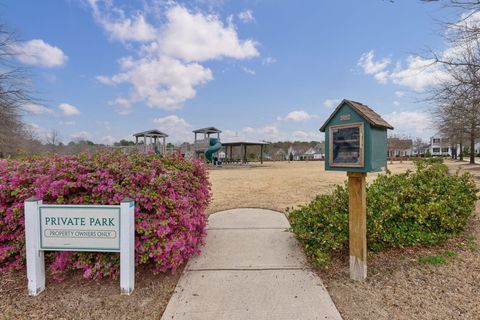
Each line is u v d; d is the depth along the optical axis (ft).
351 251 7.17
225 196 20.58
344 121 6.70
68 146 73.92
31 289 6.56
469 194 11.57
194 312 5.97
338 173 44.91
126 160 8.01
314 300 6.36
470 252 8.55
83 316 5.86
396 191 10.80
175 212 7.38
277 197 19.99
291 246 9.80
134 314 5.94
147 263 8.14
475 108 21.79
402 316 5.67
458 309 5.83
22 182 7.48
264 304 6.24
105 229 6.60
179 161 9.12
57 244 6.65
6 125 37.06
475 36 13.67
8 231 7.45
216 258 8.86
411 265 7.84
